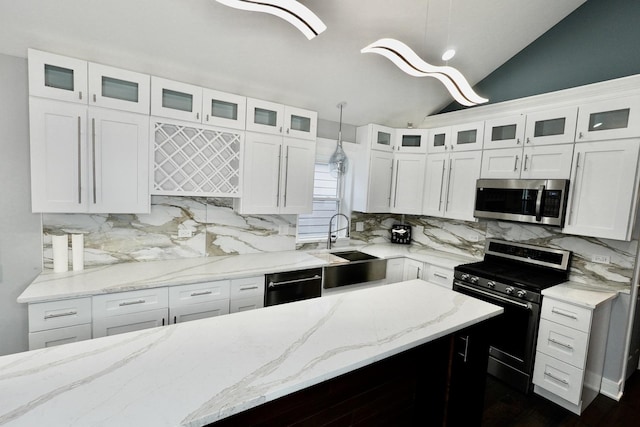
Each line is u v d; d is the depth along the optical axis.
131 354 1.23
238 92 2.93
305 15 1.48
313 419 1.32
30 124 2.02
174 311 2.33
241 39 2.43
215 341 1.36
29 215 2.29
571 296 2.39
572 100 2.64
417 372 1.71
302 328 1.52
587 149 2.47
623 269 2.55
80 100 2.14
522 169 2.88
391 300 1.97
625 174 2.30
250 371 1.14
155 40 2.28
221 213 3.11
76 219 2.47
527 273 2.91
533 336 2.56
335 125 3.80
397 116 3.88
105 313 2.09
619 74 2.61
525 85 3.21
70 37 2.11
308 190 3.26
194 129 2.60
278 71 2.83
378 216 4.31
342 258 3.43
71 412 0.89
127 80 2.29
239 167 2.84
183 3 2.08
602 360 2.61
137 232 2.72
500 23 2.81
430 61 3.12
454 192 3.46
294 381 1.08
